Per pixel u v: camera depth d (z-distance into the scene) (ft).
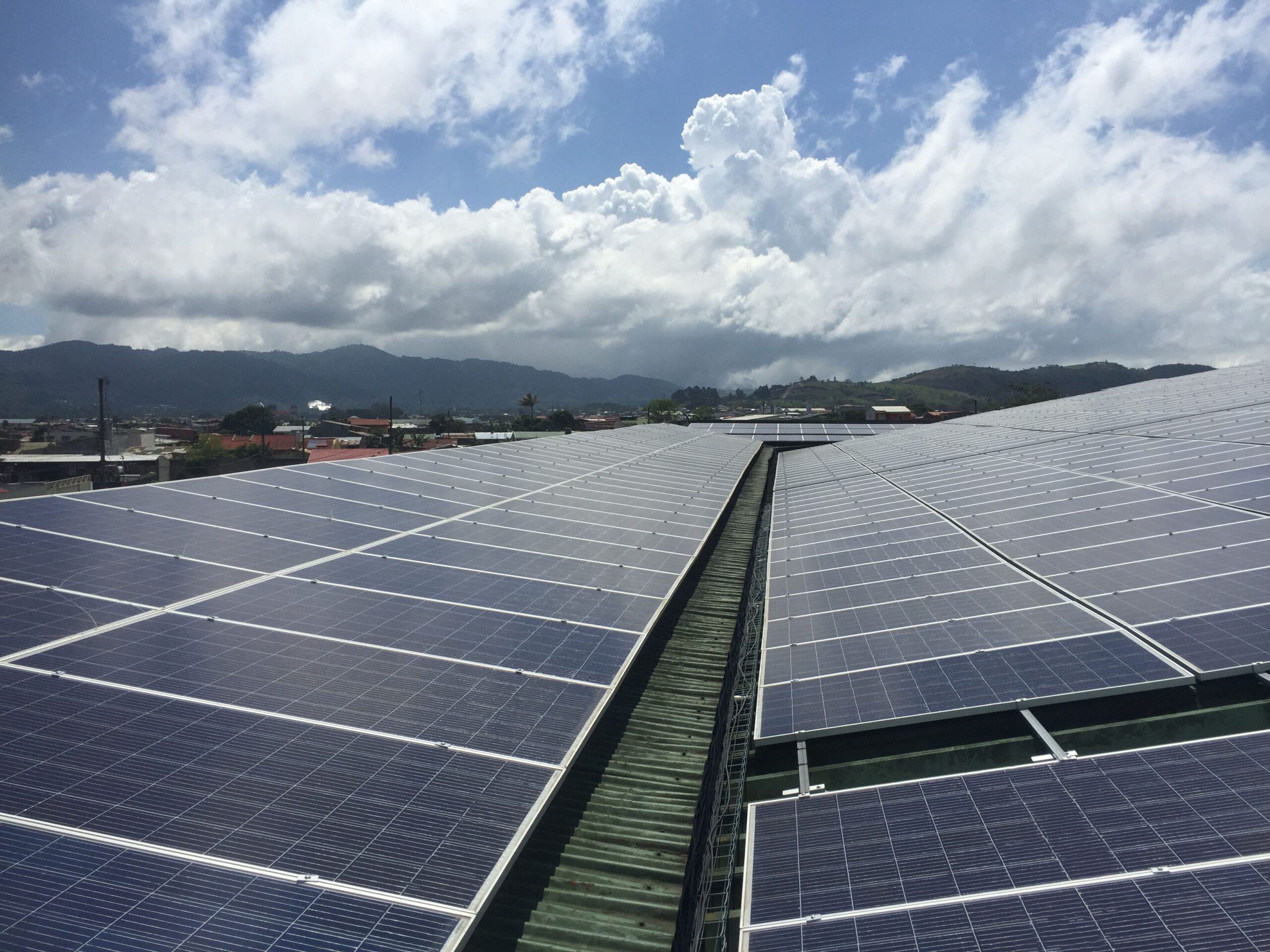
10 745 28.60
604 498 99.60
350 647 41.09
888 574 61.87
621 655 43.83
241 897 23.00
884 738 35.88
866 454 172.86
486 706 36.32
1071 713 34.40
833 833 28.84
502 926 31.01
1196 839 23.85
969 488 97.76
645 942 30.14
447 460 115.65
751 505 126.62
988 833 26.63
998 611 46.78
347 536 63.72
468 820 27.68
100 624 39.83
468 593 52.29
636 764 43.68
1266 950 19.54
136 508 62.54
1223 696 33.76
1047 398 653.30
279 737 31.53
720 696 49.75
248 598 46.11
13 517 55.72
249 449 317.22
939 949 22.11
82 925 21.33
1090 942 21.16
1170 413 145.07
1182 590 43.91
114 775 27.81
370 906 23.24
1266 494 64.39
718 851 33.37
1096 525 65.36
